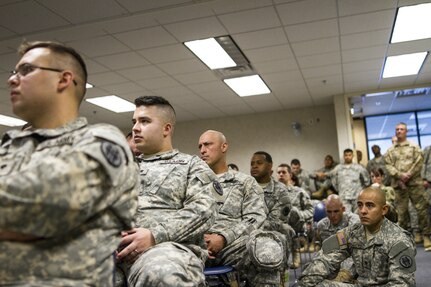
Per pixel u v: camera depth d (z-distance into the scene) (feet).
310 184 27.48
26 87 3.87
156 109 6.75
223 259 8.07
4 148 3.92
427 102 31.91
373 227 7.84
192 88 23.70
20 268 3.29
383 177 22.94
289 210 12.68
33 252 3.33
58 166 3.22
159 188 6.15
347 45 18.24
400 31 16.88
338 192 23.67
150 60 18.75
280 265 7.93
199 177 6.24
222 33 16.16
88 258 3.48
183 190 6.19
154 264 4.65
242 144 31.63
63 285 3.31
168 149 6.85
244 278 8.19
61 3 13.20
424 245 18.37
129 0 13.23
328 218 13.50
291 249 12.75
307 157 30.12
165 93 24.32
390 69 22.21
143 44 16.83
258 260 7.63
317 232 15.16
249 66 20.42
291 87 24.84
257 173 12.67
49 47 4.03
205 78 21.97
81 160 3.34
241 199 9.29
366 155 36.17
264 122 31.45
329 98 28.19
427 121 34.35
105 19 14.42
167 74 20.88
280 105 29.63
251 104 28.81
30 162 3.64
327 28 16.25
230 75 21.68
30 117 3.99
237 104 28.50
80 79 4.18
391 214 8.86
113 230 3.78
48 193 3.13
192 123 32.96
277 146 30.89
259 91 25.43
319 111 30.32
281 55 19.06
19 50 4.20
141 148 6.68
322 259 8.19
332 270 8.16
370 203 7.68
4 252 3.29
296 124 30.04
